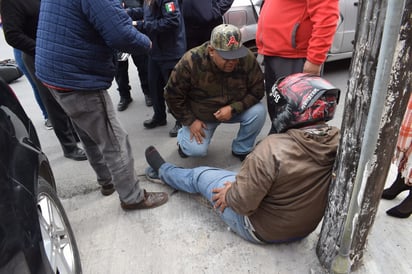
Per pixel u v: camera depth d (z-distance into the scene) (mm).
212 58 2303
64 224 1803
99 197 2502
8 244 1112
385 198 2246
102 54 1733
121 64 3723
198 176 2180
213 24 3295
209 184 2080
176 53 2938
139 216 2270
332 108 1486
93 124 1864
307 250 1905
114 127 1942
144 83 3926
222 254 1928
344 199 1493
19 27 2232
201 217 2219
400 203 2146
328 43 2170
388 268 1788
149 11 2768
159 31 2762
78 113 1807
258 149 1532
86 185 2658
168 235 2094
